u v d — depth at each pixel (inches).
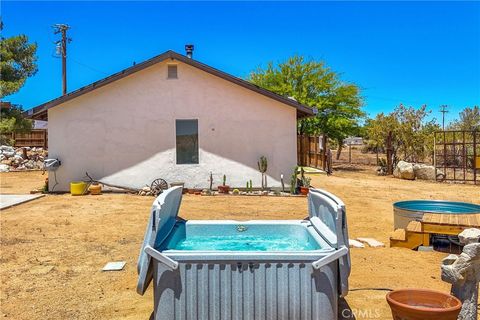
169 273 181.5
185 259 180.7
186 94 665.6
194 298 181.2
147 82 662.5
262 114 671.1
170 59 655.1
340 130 1146.7
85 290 249.3
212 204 552.4
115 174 662.5
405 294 181.5
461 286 182.5
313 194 262.8
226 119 669.3
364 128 1163.9
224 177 664.4
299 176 841.5
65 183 658.8
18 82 941.8
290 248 246.5
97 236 378.3
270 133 672.4
